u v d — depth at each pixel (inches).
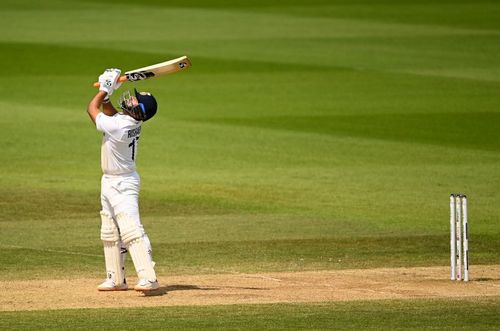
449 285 1893.5
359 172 3129.9
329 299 1764.3
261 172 3132.4
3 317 1635.1
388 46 5216.5
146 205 2731.3
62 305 1720.0
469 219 2591.0
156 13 6082.7
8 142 3501.5
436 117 3885.3
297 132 3676.2
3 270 2050.9
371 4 6510.8
